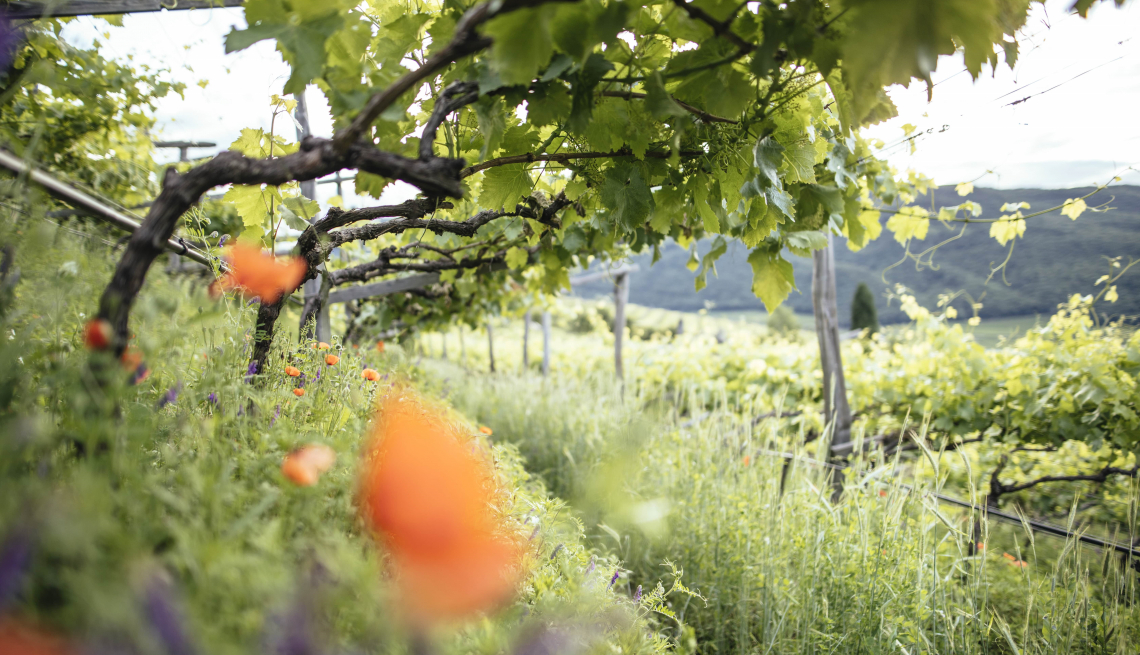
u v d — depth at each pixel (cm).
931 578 224
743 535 259
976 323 421
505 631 105
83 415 88
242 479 107
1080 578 212
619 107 146
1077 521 368
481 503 127
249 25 107
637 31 134
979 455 404
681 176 169
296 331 208
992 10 92
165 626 61
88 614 62
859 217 298
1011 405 392
